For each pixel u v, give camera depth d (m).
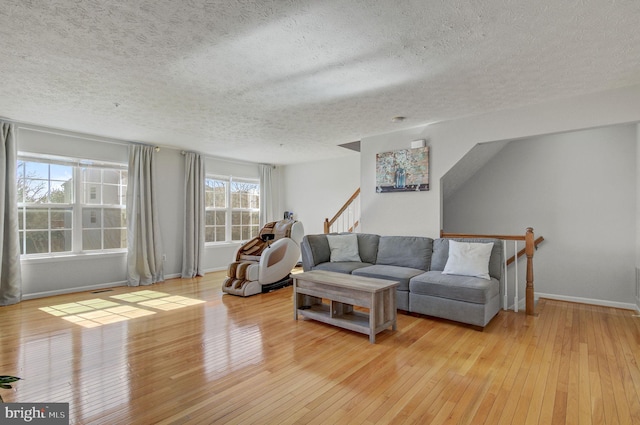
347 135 4.79
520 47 2.27
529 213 4.68
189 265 5.79
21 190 4.25
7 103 3.39
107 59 2.43
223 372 2.30
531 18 1.92
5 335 2.99
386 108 3.57
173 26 2.00
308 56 2.40
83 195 4.78
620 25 1.99
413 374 2.27
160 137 4.92
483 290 3.06
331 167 6.93
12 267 3.97
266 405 1.90
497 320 3.46
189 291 4.76
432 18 1.93
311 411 1.84
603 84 2.94
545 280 4.54
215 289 4.91
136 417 1.78
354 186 6.58
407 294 3.57
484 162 4.91
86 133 4.65
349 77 2.77
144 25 1.98
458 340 2.90
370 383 2.15
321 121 4.07
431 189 4.22
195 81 2.84
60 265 4.51
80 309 3.82
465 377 2.23
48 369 2.33
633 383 2.13
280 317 3.57
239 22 1.96
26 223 4.29
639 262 3.72
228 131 4.57
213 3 1.77
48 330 3.12
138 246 5.16
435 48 2.29
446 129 4.09
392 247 4.29
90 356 2.55
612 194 4.09
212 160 6.45
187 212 5.85
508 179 4.84
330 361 2.48
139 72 2.65
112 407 1.87
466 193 5.20
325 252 4.66
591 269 4.21
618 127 4.07
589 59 2.45
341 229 6.72
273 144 5.43
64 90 3.03
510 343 2.83
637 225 3.82
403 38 2.15
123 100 3.31
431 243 4.06
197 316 3.59
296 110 3.65
